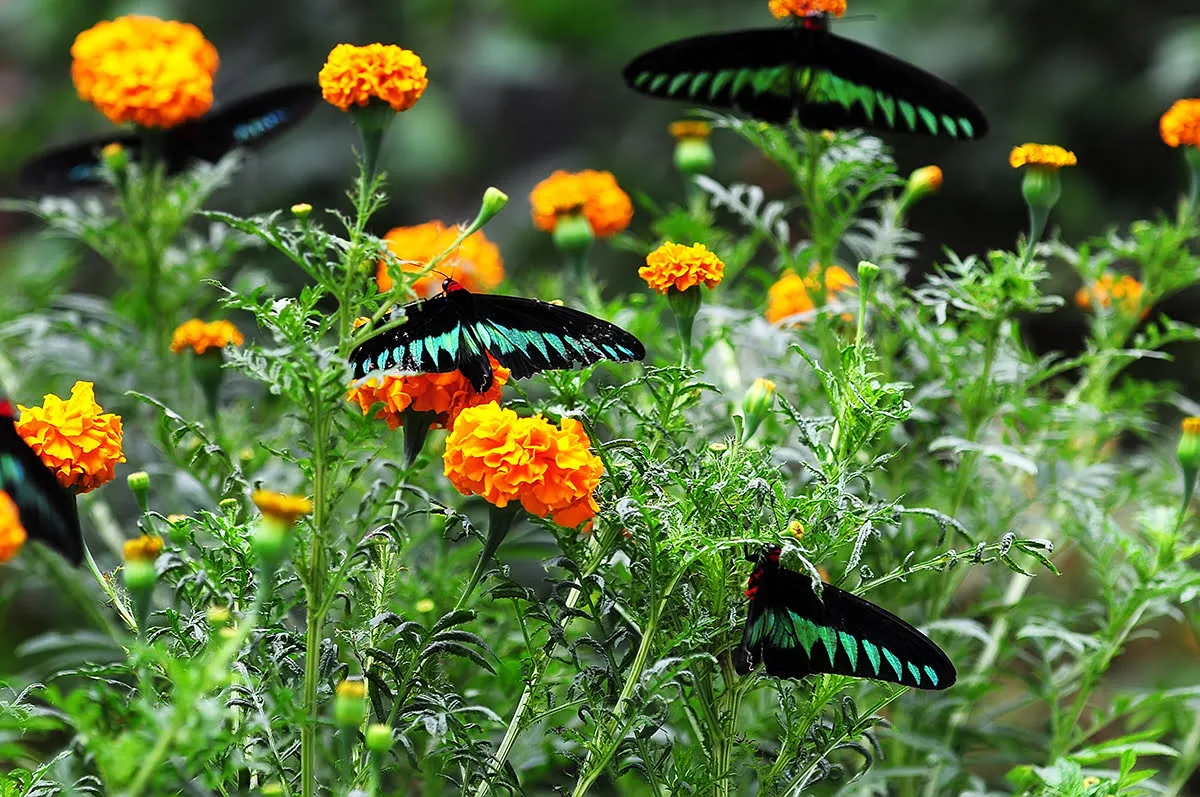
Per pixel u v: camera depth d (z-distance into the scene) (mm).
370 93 3410
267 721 3330
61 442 3369
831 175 3672
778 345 3682
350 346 3350
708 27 6016
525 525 3662
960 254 5605
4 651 3914
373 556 3418
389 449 3654
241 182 5395
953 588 3650
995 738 3646
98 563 3723
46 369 3875
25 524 3326
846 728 3426
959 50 5633
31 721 3293
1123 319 3729
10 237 5438
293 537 3342
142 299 3779
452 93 6012
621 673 3428
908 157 5562
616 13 6086
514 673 3523
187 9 5840
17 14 5824
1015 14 5645
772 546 3371
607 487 3408
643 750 3408
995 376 3613
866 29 5754
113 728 3344
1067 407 3637
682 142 3773
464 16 6094
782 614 3373
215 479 3652
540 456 3359
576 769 3525
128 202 3752
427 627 3508
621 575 3469
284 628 3389
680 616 3422
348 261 3355
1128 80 5504
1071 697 3898
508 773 3412
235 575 3383
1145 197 5586
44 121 5711
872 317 3678
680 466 3422
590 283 3703
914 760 3635
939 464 3736
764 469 3412
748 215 3711
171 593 3607
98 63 3697
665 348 3660
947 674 3369
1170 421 4617
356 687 3314
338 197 5457
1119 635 3602
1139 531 3676
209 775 3361
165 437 3615
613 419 3570
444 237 3740
